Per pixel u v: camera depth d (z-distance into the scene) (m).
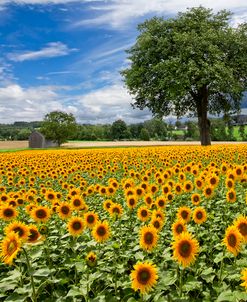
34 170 21.09
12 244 5.25
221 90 51.47
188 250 5.29
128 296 5.92
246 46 52.59
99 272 5.96
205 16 54.12
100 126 133.88
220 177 14.96
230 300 4.96
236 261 6.18
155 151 33.94
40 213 8.13
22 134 127.75
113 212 8.97
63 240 8.23
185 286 5.60
